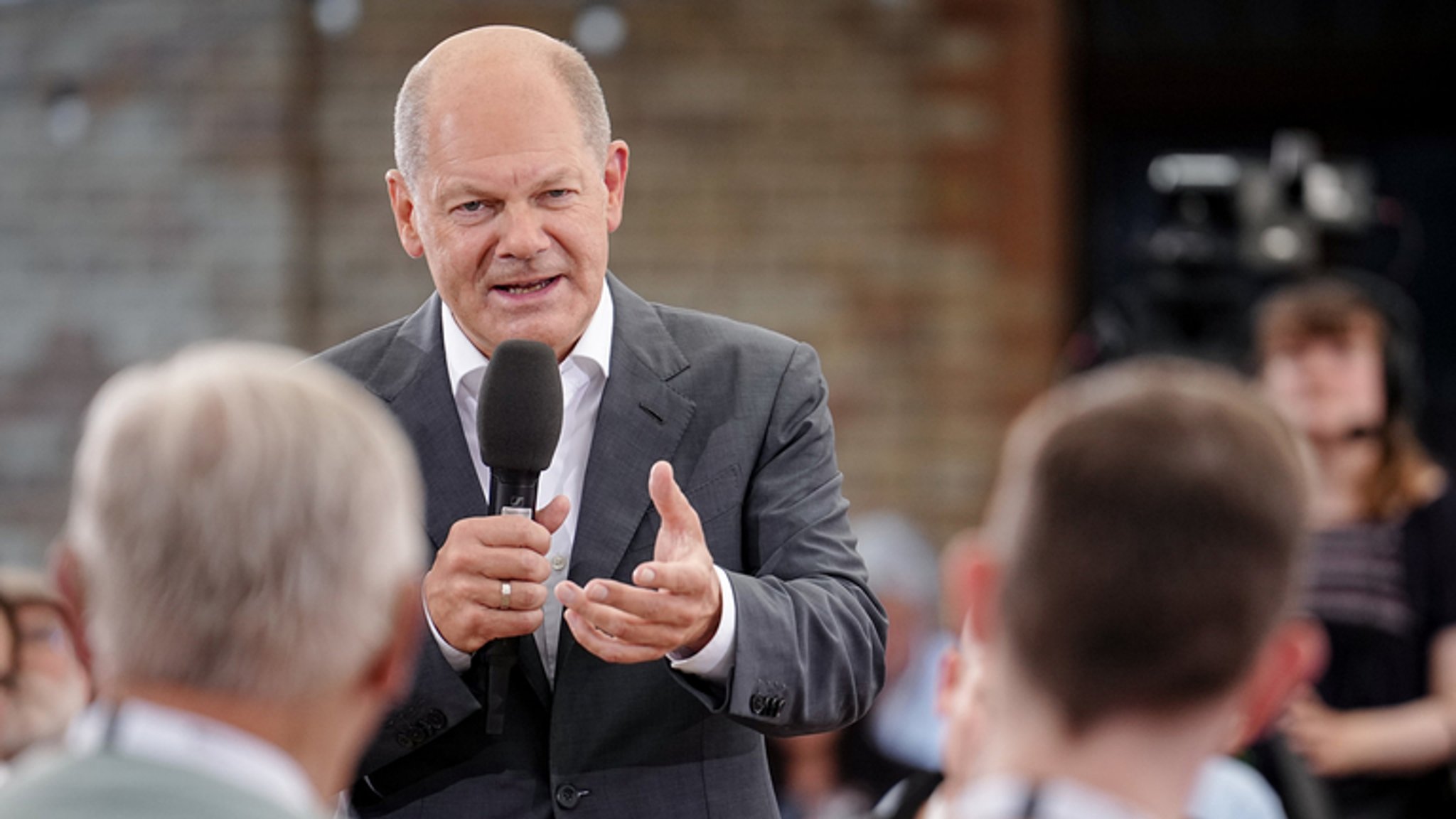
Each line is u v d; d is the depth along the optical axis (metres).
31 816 3.12
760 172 16.42
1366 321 10.88
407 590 3.52
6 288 16.19
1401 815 10.25
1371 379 10.84
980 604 3.64
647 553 5.64
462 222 5.53
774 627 5.29
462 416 5.80
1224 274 12.65
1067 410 3.46
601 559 5.57
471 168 5.48
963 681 4.24
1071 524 3.30
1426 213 18.09
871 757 12.34
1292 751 9.23
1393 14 18.14
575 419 5.79
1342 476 10.88
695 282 16.45
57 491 16.09
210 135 16.05
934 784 6.29
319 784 3.41
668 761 5.55
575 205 5.55
